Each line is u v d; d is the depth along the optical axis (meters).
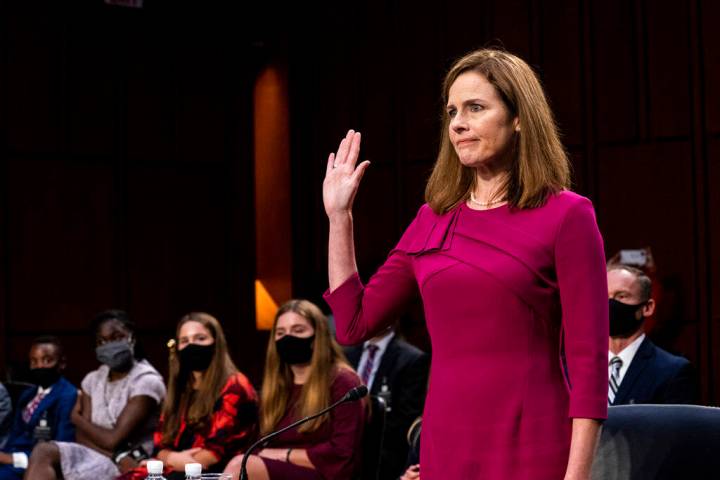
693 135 20.67
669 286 20.62
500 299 5.30
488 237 5.42
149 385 16.38
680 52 20.86
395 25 24.88
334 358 13.40
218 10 26.73
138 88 25.97
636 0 21.38
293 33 26.56
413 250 5.70
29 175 24.70
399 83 24.77
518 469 5.24
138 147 25.89
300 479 12.53
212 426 14.16
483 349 5.36
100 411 16.61
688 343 20.36
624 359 11.99
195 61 26.64
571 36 22.14
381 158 24.97
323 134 26.20
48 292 24.70
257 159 27.75
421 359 16.83
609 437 6.39
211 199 26.67
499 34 23.14
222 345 14.56
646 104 21.22
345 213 6.04
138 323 25.59
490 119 5.46
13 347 24.25
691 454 6.17
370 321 5.94
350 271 6.01
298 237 26.47
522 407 5.26
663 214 20.88
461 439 5.37
